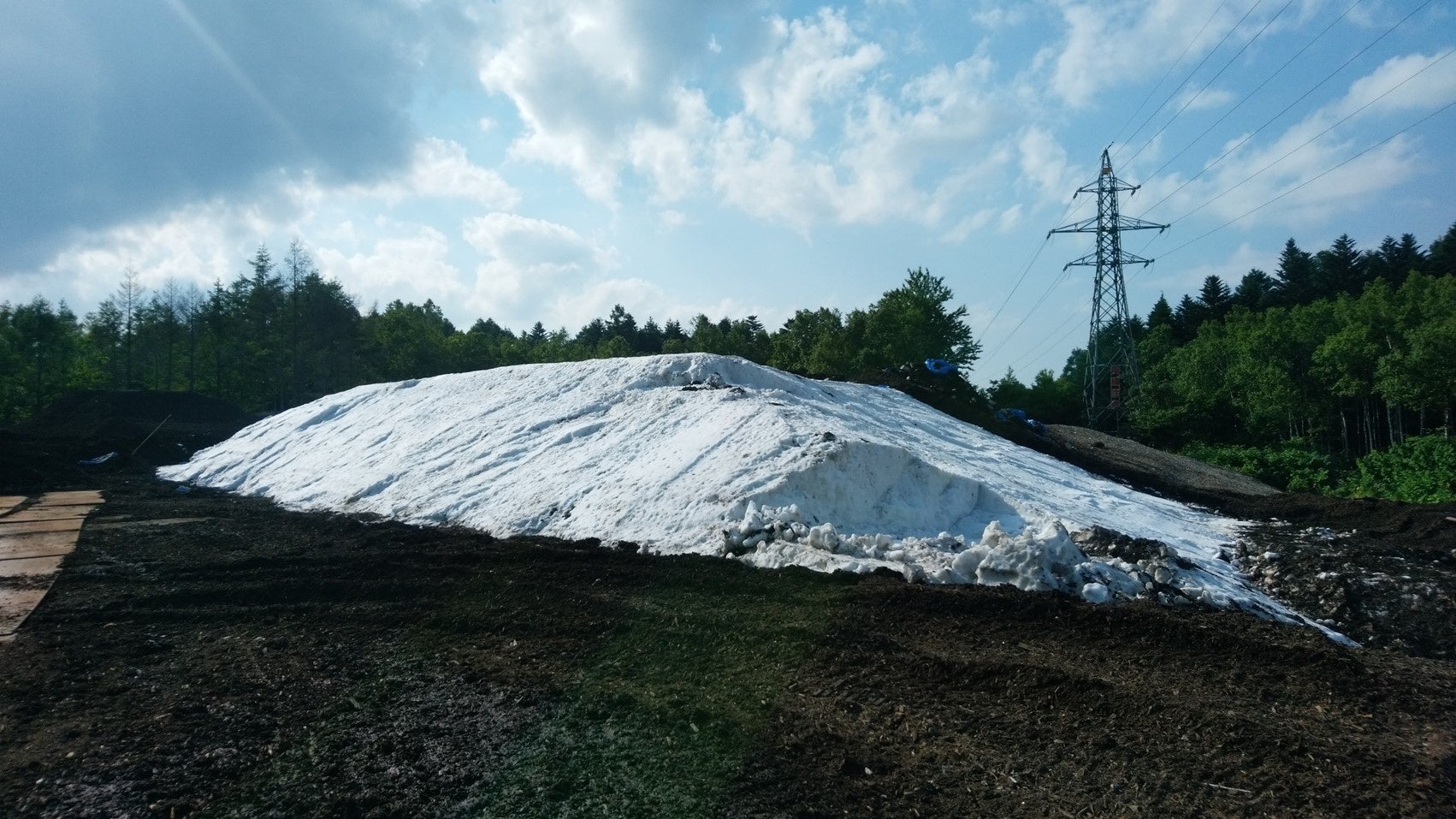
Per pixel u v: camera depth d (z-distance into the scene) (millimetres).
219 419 35000
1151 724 5609
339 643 7910
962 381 32844
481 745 5547
